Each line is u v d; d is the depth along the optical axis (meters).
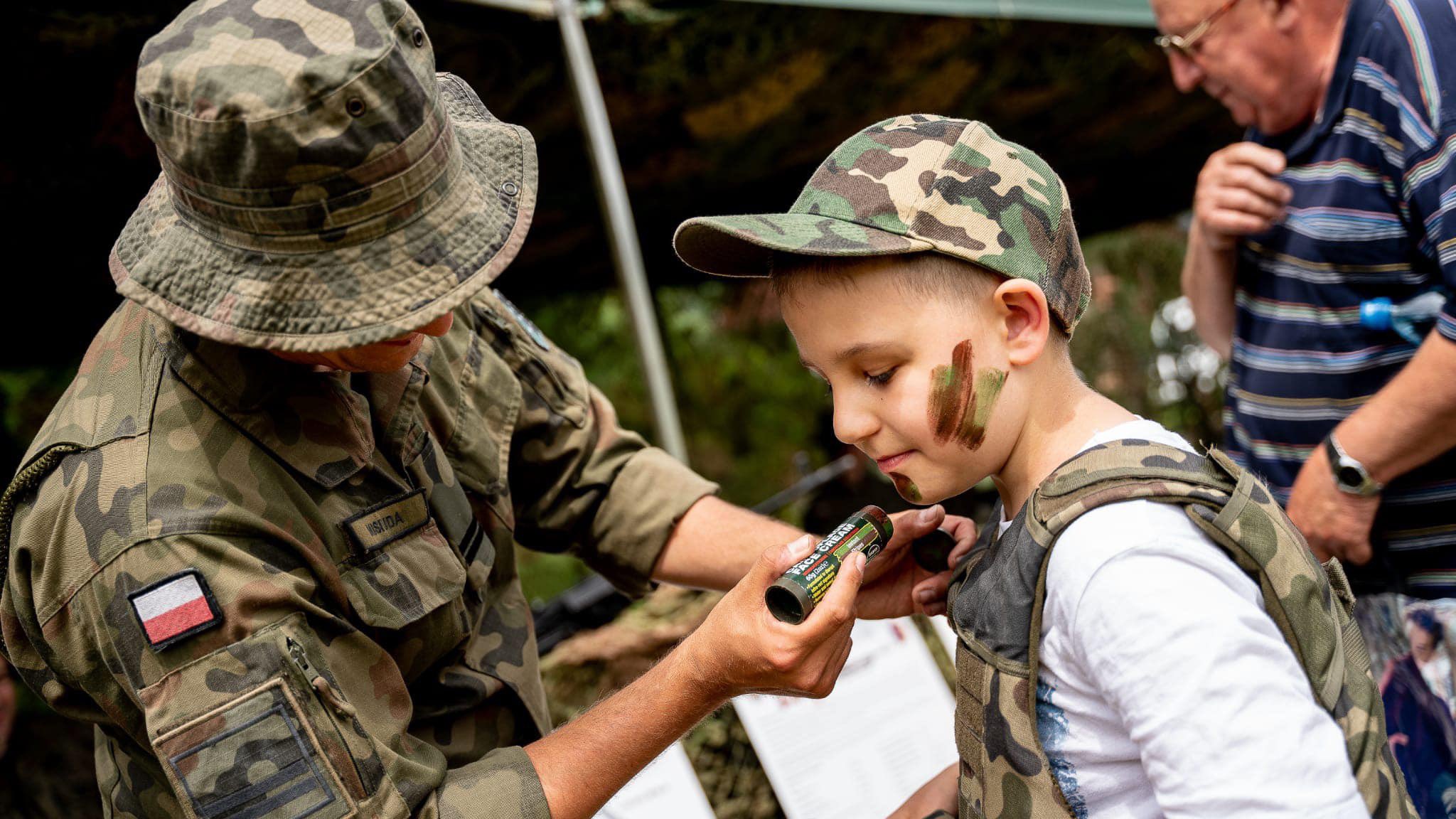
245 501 1.08
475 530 1.34
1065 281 1.07
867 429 1.06
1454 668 1.60
